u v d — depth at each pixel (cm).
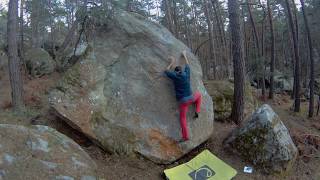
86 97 453
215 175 439
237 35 573
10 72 563
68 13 1350
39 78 803
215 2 1241
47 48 1069
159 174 429
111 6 555
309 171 505
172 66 486
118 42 493
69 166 359
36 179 327
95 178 371
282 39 1638
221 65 1234
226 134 538
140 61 485
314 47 1397
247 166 473
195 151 483
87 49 488
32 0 1194
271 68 1007
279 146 473
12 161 328
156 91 475
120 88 469
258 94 1048
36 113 525
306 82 1338
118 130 446
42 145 361
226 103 600
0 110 571
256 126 487
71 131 466
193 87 488
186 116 470
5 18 1268
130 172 417
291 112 852
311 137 594
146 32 500
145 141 448
